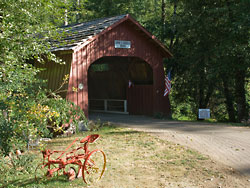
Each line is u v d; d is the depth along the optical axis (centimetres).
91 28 1602
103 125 1449
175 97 2719
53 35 916
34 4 822
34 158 811
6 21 775
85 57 1468
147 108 1928
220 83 2384
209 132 1204
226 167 752
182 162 795
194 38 2164
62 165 658
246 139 1057
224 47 1838
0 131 620
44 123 706
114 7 3033
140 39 1734
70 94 1398
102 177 688
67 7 933
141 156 861
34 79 827
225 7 1855
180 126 1392
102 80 2267
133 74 2066
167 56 1844
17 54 821
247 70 2011
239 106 2081
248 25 1680
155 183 650
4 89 709
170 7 2912
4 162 718
